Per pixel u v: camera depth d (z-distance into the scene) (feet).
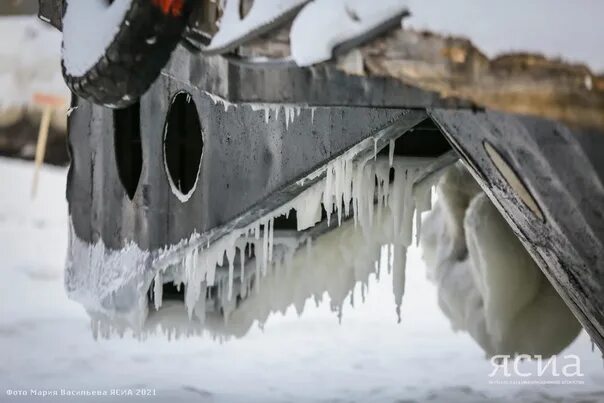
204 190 30.73
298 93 21.31
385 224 32.60
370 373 38.24
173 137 33.22
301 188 28.91
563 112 17.47
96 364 39.96
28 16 97.55
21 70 95.14
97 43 24.59
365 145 26.68
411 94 19.38
